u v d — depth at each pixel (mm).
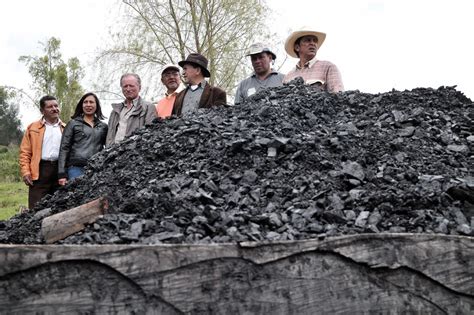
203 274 1897
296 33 4805
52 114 5145
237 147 3100
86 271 1811
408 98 3971
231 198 2660
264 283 1940
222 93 4617
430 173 2979
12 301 1755
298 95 4020
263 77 4949
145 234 2316
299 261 1978
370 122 3596
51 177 5082
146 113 4703
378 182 2791
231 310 1909
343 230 2314
